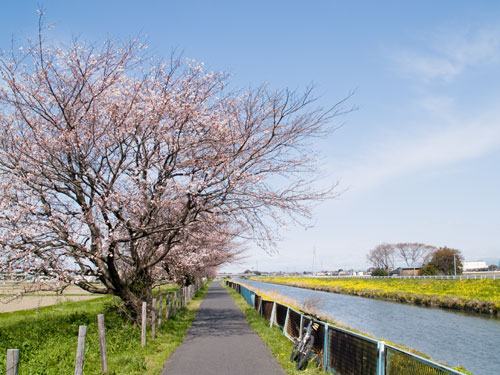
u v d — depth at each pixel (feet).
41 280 34.91
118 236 38.83
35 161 32.86
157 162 39.83
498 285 120.57
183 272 72.38
